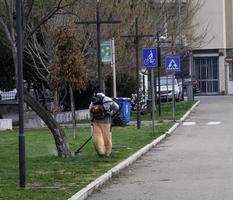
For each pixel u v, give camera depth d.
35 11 42.25
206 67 130.25
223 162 28.31
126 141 37.75
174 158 30.48
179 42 73.56
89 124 55.38
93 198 19.58
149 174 25.08
